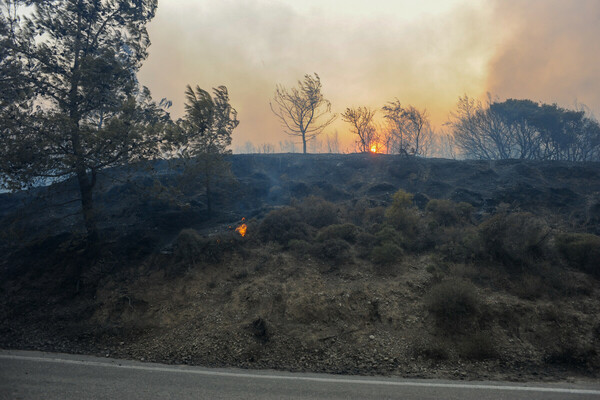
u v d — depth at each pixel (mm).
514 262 10125
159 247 12305
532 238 10438
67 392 5852
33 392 5852
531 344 7410
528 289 8883
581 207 14828
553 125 26375
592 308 8234
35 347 8180
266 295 9398
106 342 8414
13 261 12070
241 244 12219
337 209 15422
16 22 11430
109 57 12125
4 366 7047
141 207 15703
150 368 6977
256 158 24859
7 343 8391
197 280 10484
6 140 9945
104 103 12469
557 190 16562
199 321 8852
